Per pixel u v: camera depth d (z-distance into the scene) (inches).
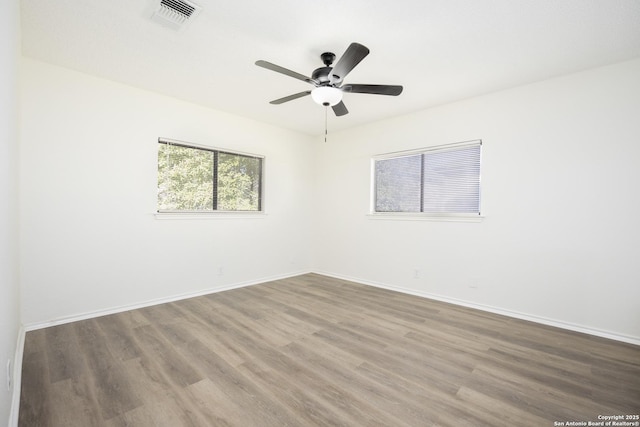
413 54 94.1
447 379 72.8
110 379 71.2
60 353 83.7
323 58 94.8
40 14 76.3
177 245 135.6
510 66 101.3
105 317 112.2
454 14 75.0
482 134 126.0
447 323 109.4
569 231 106.1
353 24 79.7
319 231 197.0
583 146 103.4
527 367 78.7
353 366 78.5
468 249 130.0
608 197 99.0
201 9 74.4
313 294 147.1
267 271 173.9
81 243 109.7
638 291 94.2
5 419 48.3
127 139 120.2
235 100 136.3
